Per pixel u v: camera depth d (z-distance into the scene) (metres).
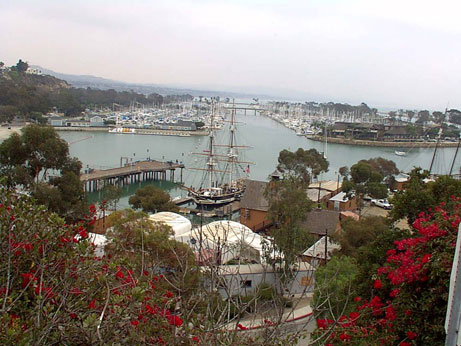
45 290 7.14
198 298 9.02
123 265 9.55
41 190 34.75
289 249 18.97
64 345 6.73
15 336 6.29
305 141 158.38
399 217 17.73
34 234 9.05
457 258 6.42
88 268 8.30
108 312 7.49
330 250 35.00
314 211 43.12
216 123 170.88
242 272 21.86
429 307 10.84
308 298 25.23
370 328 11.62
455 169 109.19
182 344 7.70
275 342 8.48
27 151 39.53
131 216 25.78
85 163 96.44
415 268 11.12
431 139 161.12
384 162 77.56
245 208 49.97
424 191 17.59
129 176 84.62
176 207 55.19
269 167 104.00
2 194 9.92
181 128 164.12
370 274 15.20
